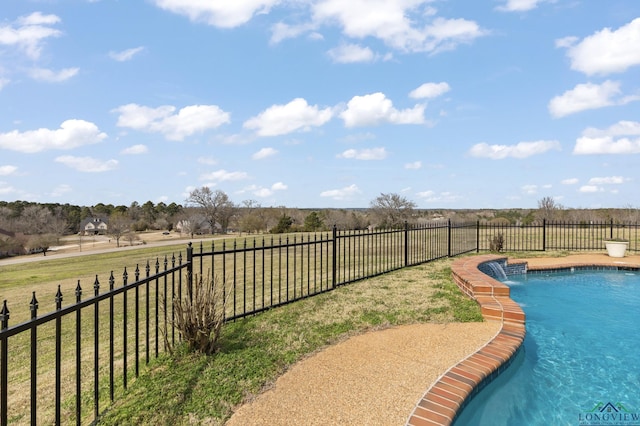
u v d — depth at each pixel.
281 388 3.58
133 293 9.58
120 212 71.31
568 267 11.66
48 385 4.08
